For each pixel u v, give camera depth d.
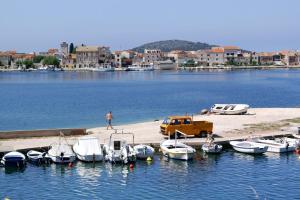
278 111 95.19
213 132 68.56
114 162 52.78
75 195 42.81
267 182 46.31
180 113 104.75
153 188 44.75
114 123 87.56
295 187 44.69
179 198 41.84
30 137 64.38
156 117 97.44
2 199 41.62
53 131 65.56
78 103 129.62
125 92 171.62
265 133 67.81
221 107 93.12
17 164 51.47
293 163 53.78
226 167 52.03
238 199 41.41
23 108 116.88
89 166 52.31
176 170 50.81
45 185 45.69
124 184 45.97
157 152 59.09
